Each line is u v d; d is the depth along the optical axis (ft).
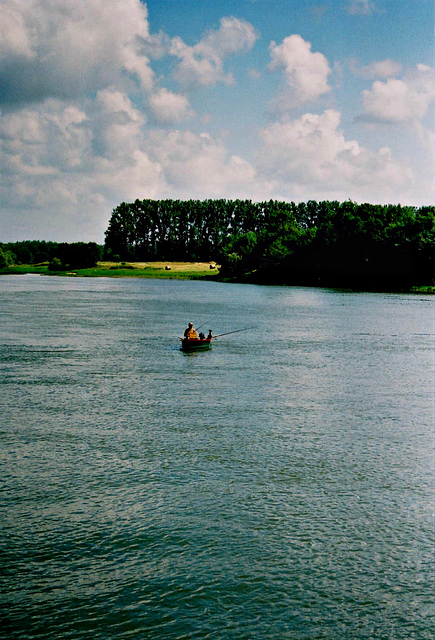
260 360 144.97
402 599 48.11
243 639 43.52
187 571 50.96
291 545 55.21
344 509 62.23
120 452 77.05
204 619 45.42
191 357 148.05
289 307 303.27
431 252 457.68
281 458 75.97
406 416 96.07
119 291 440.04
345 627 44.93
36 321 225.35
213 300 351.67
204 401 103.45
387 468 73.31
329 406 101.50
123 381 118.52
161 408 98.43
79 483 67.31
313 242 579.48
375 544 55.72
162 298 365.81
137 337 182.60
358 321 237.45
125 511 60.90
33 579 49.55
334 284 534.78
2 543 54.60
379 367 137.90
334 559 53.16
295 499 64.28
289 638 43.65
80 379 119.96
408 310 288.30
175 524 58.49
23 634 43.52
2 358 142.72
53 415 93.56
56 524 58.08
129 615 45.65
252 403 102.58
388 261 488.44
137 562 52.11
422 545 55.67
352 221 538.06
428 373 131.23
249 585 49.37
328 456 76.95
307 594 48.39
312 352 158.61
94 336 183.73
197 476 69.72
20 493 64.59
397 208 560.20
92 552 53.47
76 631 43.96
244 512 61.11
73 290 445.78
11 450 77.36
